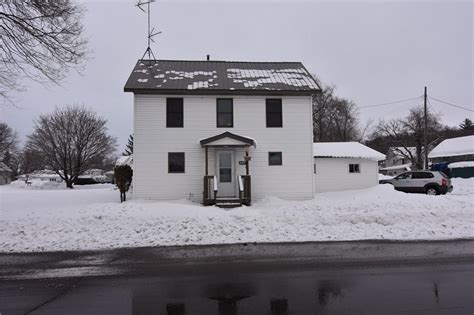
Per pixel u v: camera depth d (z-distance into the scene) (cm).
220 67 2150
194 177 1808
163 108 1811
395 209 1263
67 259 804
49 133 4444
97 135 4703
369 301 518
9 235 1023
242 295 554
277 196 1850
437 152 4369
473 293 548
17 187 4519
